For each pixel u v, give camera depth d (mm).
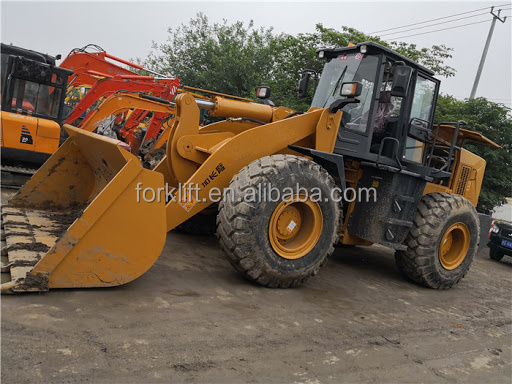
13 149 6859
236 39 21516
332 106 4250
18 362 2137
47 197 4699
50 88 7469
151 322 2838
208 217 5613
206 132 4824
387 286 4922
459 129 5836
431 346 3336
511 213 11383
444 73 16078
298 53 14016
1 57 7844
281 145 4184
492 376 3004
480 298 5117
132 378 2184
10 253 3285
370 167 4801
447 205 5012
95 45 9219
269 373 2492
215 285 3787
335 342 3070
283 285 4000
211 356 2553
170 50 22125
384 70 4613
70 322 2641
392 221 4582
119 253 3242
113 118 10055
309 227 4105
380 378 2688
